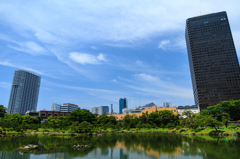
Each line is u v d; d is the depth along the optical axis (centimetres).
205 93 19625
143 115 14175
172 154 3466
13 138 7000
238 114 11888
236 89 18800
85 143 5322
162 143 5169
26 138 6994
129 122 14188
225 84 19288
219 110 12181
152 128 12912
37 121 15262
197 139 6012
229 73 19562
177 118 13612
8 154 3553
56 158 3183
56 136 8125
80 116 12550
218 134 7488
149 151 3841
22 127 10906
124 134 9625
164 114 13725
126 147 4456
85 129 9488
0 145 4872
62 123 11806
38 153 3641
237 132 7100
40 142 5569
